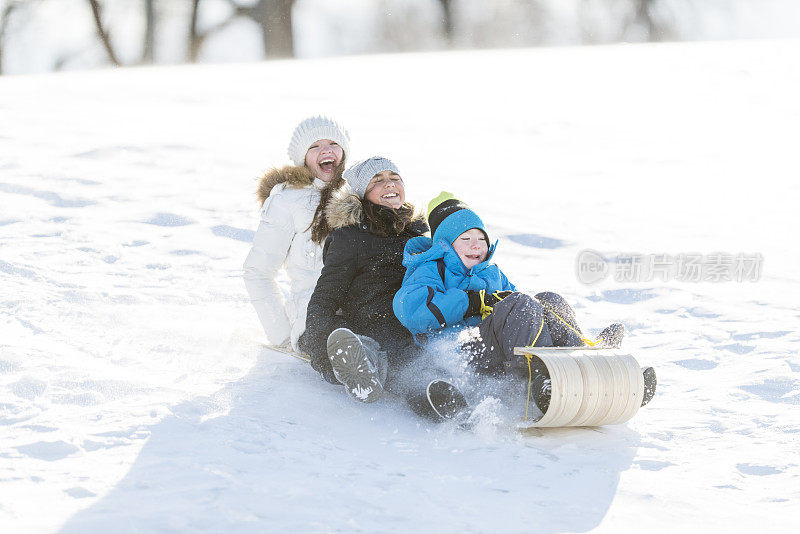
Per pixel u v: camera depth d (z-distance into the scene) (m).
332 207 13.38
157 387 11.99
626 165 37.88
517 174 34.88
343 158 15.42
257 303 14.34
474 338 12.19
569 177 34.78
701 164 38.50
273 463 9.78
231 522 8.23
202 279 18.55
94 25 133.00
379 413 12.02
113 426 10.48
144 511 8.34
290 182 14.53
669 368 14.63
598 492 9.68
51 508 8.36
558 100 57.38
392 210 13.55
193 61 132.75
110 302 16.12
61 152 32.22
